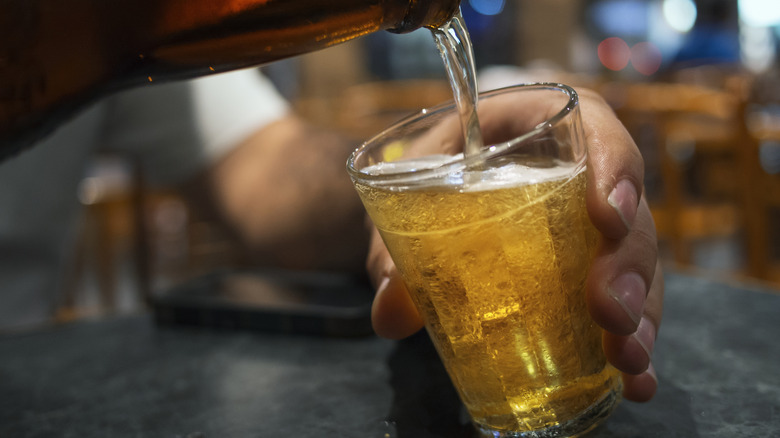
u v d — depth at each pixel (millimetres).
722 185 1951
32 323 750
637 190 296
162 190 1789
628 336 299
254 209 647
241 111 740
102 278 1798
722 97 1674
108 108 772
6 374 422
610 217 290
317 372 391
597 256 297
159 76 365
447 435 319
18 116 362
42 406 380
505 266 284
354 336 430
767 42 3986
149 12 336
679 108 1704
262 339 442
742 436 298
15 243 736
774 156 1986
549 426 297
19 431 356
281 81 3275
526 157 286
